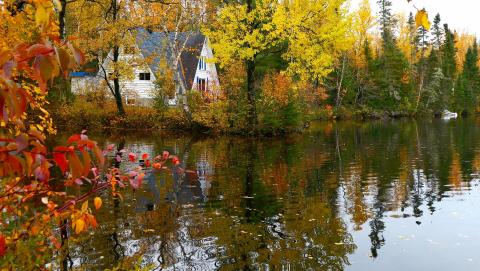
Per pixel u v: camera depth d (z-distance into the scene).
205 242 7.68
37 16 1.89
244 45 25.73
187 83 41.97
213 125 27.67
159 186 12.06
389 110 56.84
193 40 45.38
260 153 19.17
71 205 3.28
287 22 23.39
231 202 10.49
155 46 41.19
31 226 3.87
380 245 7.68
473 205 10.28
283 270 6.56
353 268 6.66
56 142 20.97
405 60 64.56
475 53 74.94
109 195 10.72
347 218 9.27
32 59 1.76
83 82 38.56
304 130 31.53
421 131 32.19
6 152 1.99
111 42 27.89
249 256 7.07
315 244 7.70
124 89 38.62
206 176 13.67
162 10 27.47
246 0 26.44
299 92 33.69
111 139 24.23
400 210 9.89
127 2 26.16
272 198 10.96
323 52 24.69
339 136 27.78
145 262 6.71
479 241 7.91
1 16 5.52
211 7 28.00
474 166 15.67
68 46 1.78
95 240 7.55
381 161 16.95
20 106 1.73
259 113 27.41
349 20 24.20
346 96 53.25
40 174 2.02
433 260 7.03
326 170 14.92
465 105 66.88
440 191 11.77
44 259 4.46
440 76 62.81
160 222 8.76
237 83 28.12
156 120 30.17
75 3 24.53
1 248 2.31
